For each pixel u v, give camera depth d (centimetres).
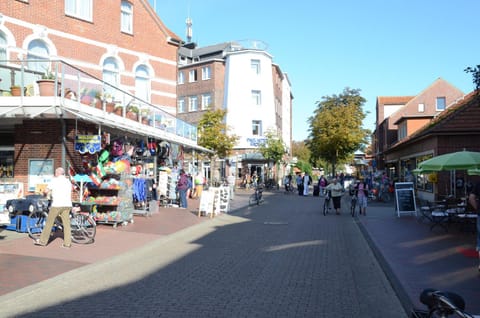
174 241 1200
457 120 2028
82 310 585
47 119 1494
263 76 4734
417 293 643
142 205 1733
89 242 1098
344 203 2666
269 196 3344
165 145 2122
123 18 2259
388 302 642
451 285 694
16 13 1758
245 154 4566
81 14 2039
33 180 1505
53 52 1891
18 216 1188
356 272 833
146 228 1379
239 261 920
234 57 4694
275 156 4428
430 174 2117
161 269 841
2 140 1596
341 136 4228
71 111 1249
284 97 6138
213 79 4788
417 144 2673
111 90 1614
